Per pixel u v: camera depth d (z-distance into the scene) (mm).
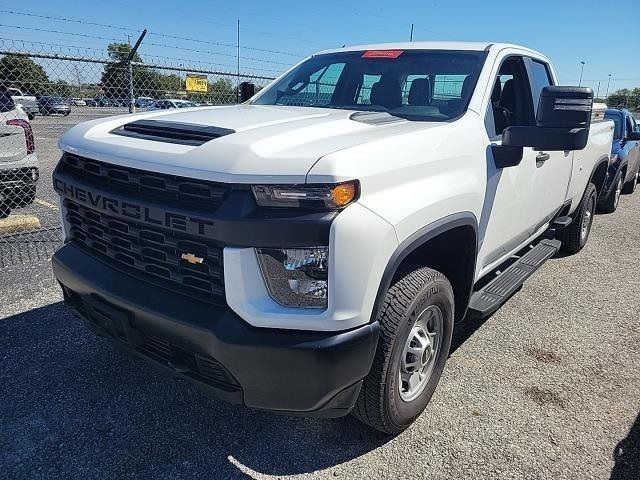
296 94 3754
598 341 3854
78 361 3301
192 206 2105
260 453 2557
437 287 2557
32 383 3055
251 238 1969
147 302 2258
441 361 2873
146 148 2291
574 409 2982
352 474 2428
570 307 4492
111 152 2381
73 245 2850
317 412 2170
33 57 6527
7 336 3562
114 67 8734
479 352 3631
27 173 6527
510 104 3717
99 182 2504
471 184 2764
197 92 9922
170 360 2361
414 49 3621
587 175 5375
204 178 2033
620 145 8570
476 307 3180
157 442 2611
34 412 2799
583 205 5645
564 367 3459
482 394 3102
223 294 2090
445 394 3088
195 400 2959
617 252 6289
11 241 5637
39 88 7980
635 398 3117
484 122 3080
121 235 2465
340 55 3918
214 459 2508
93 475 2381
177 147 2229
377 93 3408
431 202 2377
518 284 3666
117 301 2365
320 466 2479
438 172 2535
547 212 4340
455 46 3533
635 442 2705
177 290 2242
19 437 2605
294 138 2234
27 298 4160
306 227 1951
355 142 2209
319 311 2027
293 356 2014
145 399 2949
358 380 2178
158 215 2174
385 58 3588
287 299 2039
